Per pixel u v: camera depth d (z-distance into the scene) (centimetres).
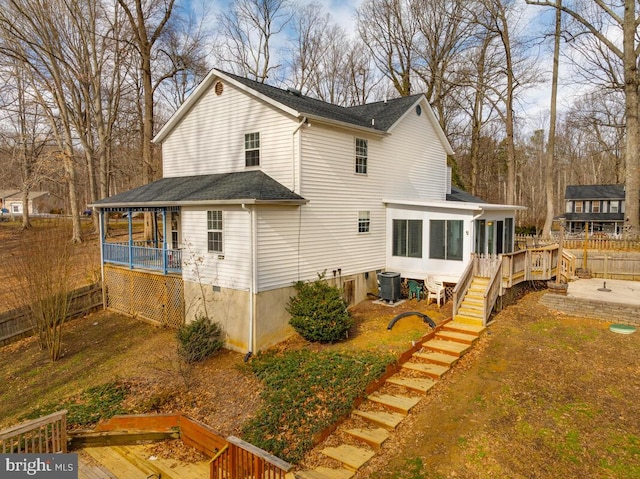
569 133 5812
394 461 681
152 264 1516
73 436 772
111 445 781
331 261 1405
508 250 1747
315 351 1098
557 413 761
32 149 3184
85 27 2498
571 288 1482
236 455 601
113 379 1073
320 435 744
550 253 1497
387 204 1638
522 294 1475
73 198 2609
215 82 1508
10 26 2112
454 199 2234
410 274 1574
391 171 1683
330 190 1389
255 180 1271
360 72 3869
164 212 1430
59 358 1246
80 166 3142
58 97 2528
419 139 1864
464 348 1036
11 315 1414
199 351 1155
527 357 985
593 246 2284
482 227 1482
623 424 717
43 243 1282
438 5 2894
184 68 2423
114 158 3419
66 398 984
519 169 5406
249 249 1155
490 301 1213
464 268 1421
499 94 2623
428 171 1945
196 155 1609
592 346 1017
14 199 5653
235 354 1188
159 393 980
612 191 4147
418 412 813
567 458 645
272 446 712
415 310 1385
